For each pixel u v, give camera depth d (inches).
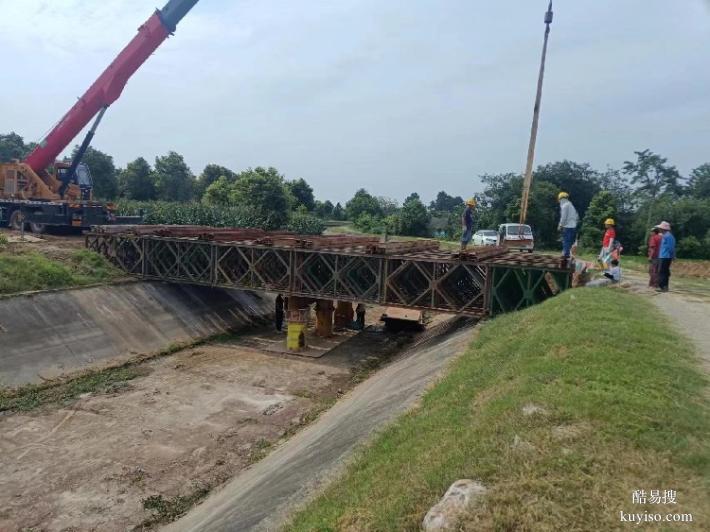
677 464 184.4
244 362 749.3
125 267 944.9
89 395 590.9
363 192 3688.5
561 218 614.5
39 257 828.0
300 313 823.1
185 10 935.0
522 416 233.5
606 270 631.8
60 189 1150.3
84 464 437.4
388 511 195.0
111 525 356.2
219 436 501.7
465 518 169.9
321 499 240.2
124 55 958.4
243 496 327.3
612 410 223.1
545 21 815.1
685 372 270.5
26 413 530.6
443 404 313.4
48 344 652.1
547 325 398.6
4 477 410.9
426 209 2691.9
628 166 2380.7
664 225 561.9
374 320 1095.0
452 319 901.8
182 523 343.9
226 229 1071.6
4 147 2571.4
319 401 603.5
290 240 818.2
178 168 2908.5
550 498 172.2
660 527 153.5
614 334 334.3
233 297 1053.2
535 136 839.1
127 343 745.6
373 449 283.1
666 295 532.7
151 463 444.5
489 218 2237.9
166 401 585.9
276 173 2234.3
